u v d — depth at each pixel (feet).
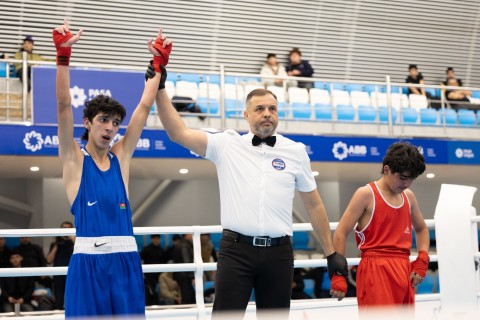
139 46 41.22
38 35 39.19
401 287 12.17
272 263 11.37
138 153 31.83
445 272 15.37
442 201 15.61
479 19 48.44
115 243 10.11
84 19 40.19
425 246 13.20
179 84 34.96
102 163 10.44
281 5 44.34
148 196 42.32
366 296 12.30
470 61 48.42
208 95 34.86
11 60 30.81
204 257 32.96
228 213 11.49
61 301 27.50
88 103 10.48
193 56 42.60
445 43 47.78
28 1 39.06
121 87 30.07
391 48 46.62
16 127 30.01
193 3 42.47
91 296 9.84
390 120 36.29
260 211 11.33
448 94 40.70
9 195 39.45
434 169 38.27
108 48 40.63
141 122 10.84
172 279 31.58
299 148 11.87
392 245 12.28
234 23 43.42
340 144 34.63
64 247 28.81
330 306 15.37
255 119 11.55
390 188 12.35
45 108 29.91
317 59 45.14
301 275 33.91
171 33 42.09
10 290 27.40
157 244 32.07
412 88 40.09
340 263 12.03
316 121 36.42
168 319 15.42
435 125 38.42
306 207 12.25
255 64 43.80
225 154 11.67
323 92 37.63
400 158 11.88
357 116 37.22
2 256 29.37
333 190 43.88
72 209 10.19
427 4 47.29
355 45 45.88
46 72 29.99
